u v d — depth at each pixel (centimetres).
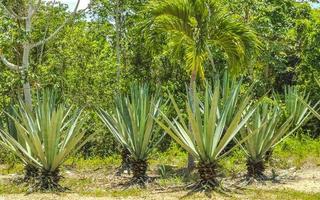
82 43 1842
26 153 1080
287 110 1531
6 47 1684
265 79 2109
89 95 1748
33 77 1552
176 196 977
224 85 1211
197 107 1002
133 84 1226
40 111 1148
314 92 2100
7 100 1648
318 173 1264
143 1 1908
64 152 1065
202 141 996
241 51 1218
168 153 1666
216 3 1197
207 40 1212
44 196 1005
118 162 1526
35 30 2034
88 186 1143
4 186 1138
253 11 1961
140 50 1792
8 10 1608
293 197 961
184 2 1175
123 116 1184
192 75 1220
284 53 2116
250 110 1076
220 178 1189
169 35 1306
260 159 1162
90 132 1683
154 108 1205
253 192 1012
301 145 1658
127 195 1007
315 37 2100
